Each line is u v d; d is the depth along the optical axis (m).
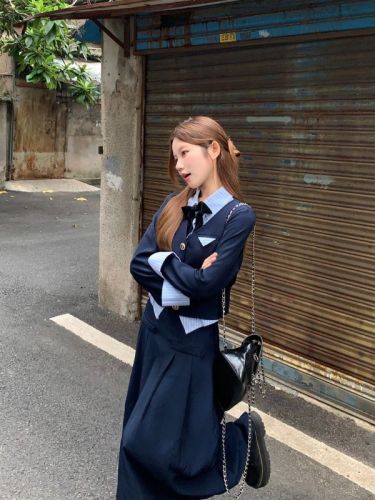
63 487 2.79
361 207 3.33
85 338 4.67
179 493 2.15
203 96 4.18
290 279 3.77
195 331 2.13
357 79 3.24
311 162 3.54
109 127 4.98
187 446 2.13
